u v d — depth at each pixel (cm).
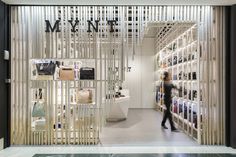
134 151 502
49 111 555
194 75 623
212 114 557
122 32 555
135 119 934
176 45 823
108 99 564
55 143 558
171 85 734
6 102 547
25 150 512
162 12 552
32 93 562
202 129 560
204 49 557
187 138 618
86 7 551
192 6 551
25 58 553
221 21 553
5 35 542
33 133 556
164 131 703
